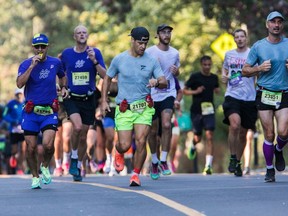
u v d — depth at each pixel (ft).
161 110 101.40
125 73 83.15
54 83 83.35
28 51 317.83
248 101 106.11
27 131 82.89
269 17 83.87
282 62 83.66
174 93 102.17
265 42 84.28
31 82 82.79
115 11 186.50
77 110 96.17
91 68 96.84
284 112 83.97
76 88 96.27
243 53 106.32
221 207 64.69
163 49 102.27
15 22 319.06
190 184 86.43
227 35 156.35
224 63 107.24
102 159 128.67
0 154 164.55
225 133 200.95
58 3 293.23
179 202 67.92
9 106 149.28
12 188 85.30
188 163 208.54
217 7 162.71
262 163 188.44
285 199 69.10
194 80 122.62
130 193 75.41
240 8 159.53
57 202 70.13
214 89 122.62
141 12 207.10
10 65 316.40
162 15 205.57
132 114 82.99
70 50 97.09
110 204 67.72
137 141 82.99
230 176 106.63
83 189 82.23
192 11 204.95
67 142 118.93
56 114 83.66
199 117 122.72
